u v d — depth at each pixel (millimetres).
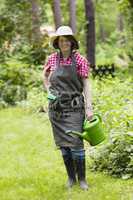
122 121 10000
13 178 9555
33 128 14469
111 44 52594
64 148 8695
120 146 9492
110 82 16734
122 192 8461
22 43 22500
